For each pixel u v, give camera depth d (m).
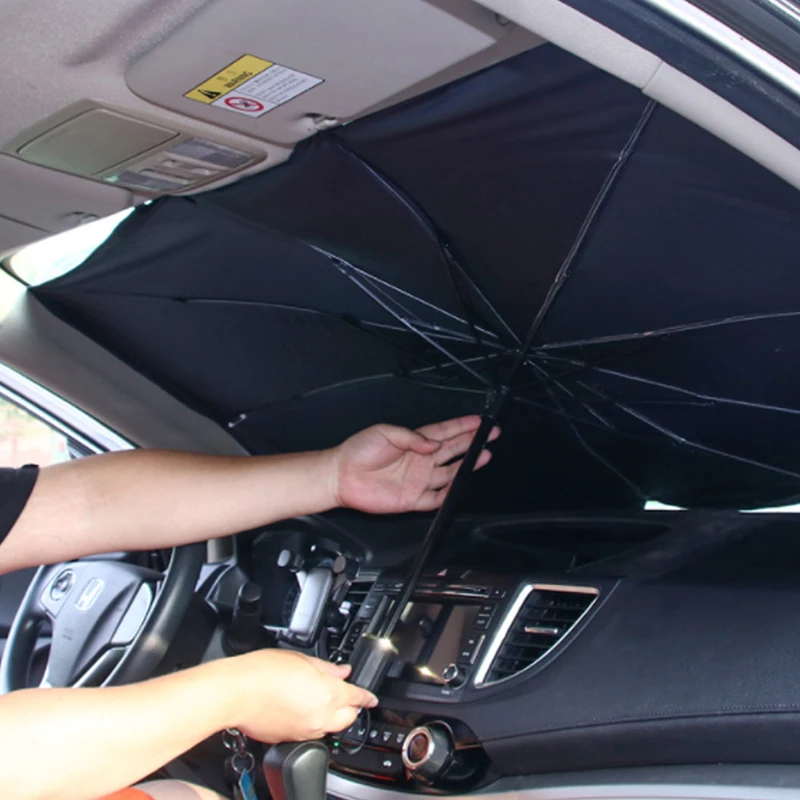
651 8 0.78
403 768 1.60
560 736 1.37
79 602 1.94
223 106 1.14
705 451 1.80
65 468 1.56
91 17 0.98
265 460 1.64
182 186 1.46
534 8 0.80
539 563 1.90
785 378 1.52
